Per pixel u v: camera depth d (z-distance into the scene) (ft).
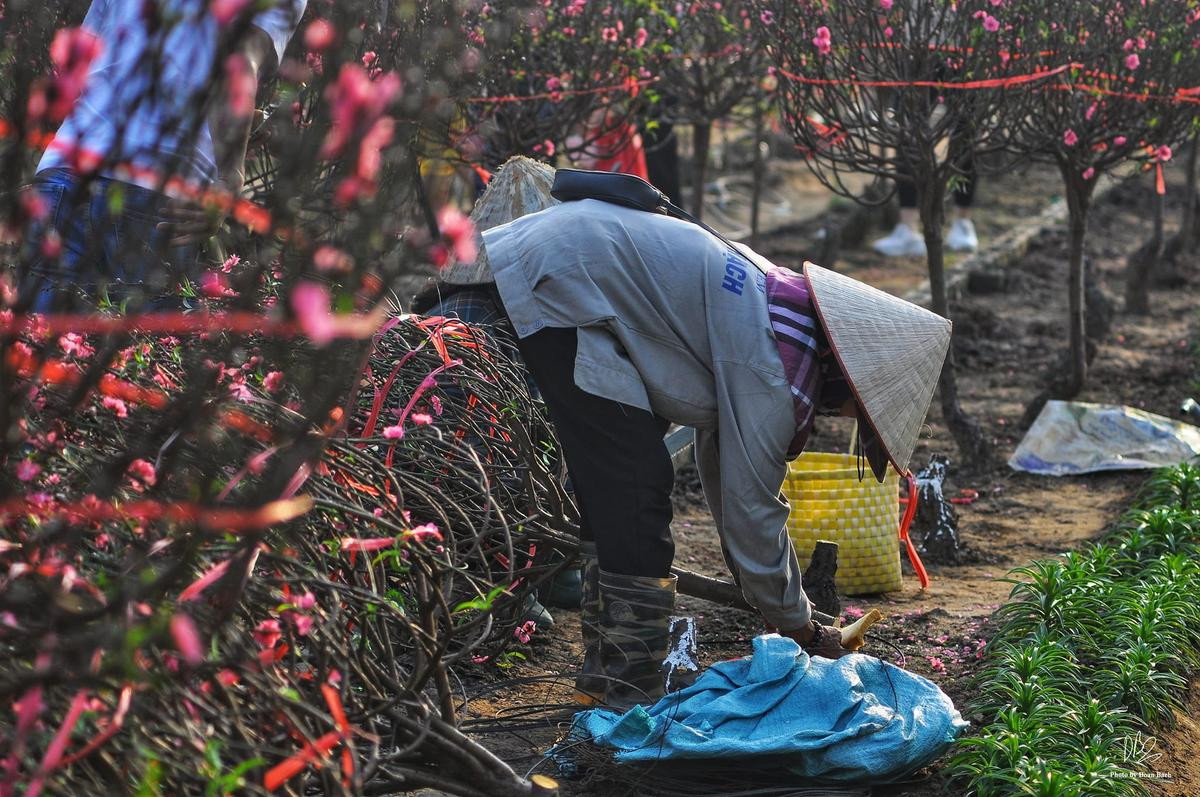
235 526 9.65
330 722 11.07
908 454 18.76
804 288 18.86
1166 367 46.70
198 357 10.98
